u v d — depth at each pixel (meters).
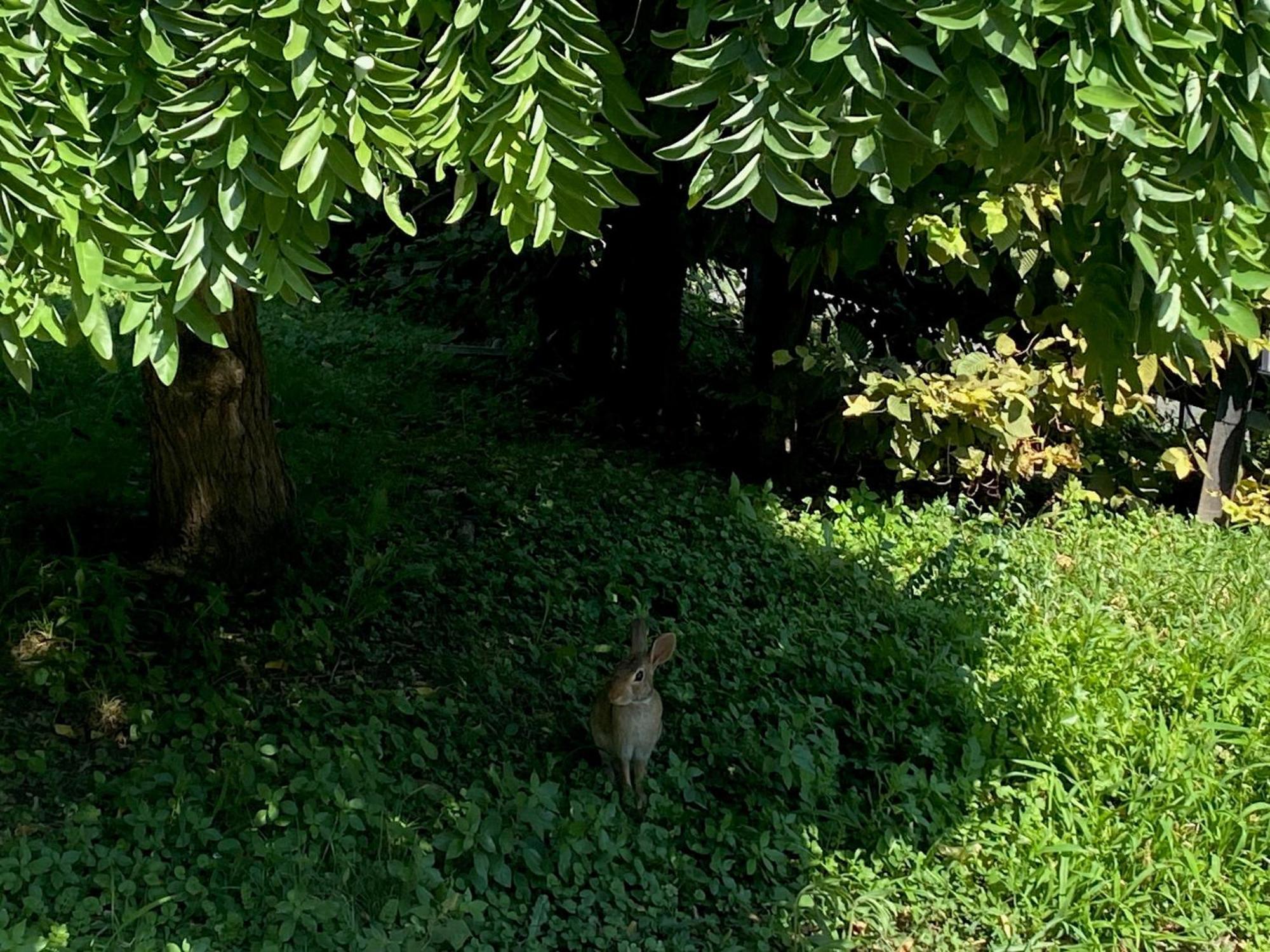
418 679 5.22
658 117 4.31
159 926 3.62
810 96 2.49
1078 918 4.46
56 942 3.38
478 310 10.10
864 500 7.80
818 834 4.71
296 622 5.25
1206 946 4.48
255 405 5.43
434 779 4.61
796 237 5.18
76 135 2.28
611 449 8.44
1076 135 2.76
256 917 3.73
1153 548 7.48
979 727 5.33
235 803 4.12
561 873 4.21
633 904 4.22
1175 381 8.44
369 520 6.01
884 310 8.49
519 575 6.16
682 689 5.31
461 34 2.45
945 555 6.76
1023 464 7.71
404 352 10.15
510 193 2.55
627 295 8.77
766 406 8.17
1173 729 5.57
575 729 5.09
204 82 2.38
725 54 2.47
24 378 2.35
